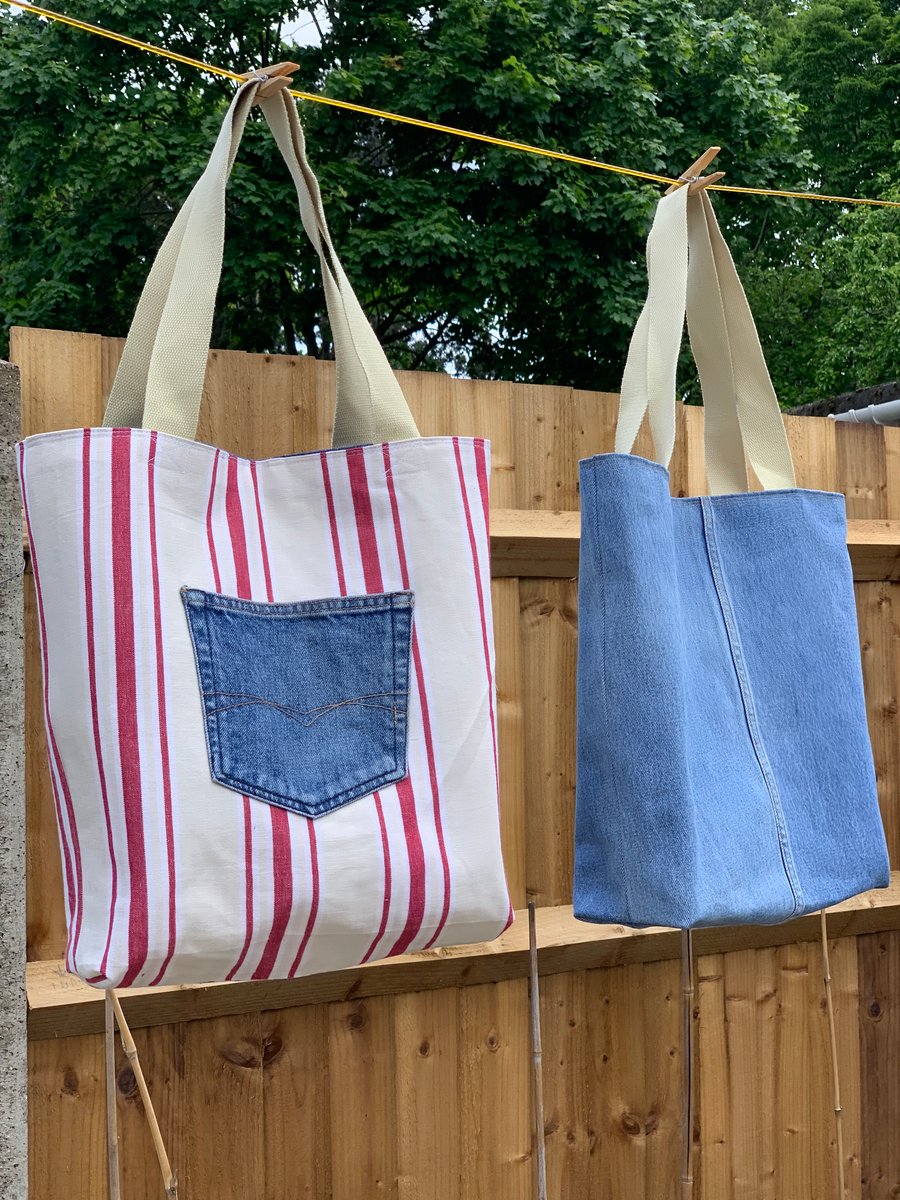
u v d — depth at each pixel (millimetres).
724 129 10758
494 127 9516
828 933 2055
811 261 14109
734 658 1393
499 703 1775
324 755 1120
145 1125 1532
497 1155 1750
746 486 1545
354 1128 1658
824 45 15344
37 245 9750
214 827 1053
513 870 1763
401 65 9664
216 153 1197
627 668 1261
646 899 1242
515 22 9414
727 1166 1932
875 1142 2092
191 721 1061
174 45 9641
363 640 1157
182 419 1141
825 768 1411
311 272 8789
